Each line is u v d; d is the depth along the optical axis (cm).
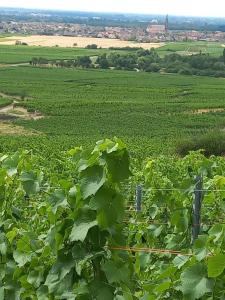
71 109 7100
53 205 409
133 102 7769
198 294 363
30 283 448
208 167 708
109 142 372
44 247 433
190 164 1062
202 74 12125
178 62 12900
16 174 502
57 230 403
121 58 13012
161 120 6519
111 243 388
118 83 9981
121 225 389
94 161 371
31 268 459
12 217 513
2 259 498
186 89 9381
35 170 509
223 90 9531
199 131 5722
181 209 599
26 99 7806
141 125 6225
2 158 509
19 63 12388
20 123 6131
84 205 387
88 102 7531
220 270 345
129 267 398
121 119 6600
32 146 3328
